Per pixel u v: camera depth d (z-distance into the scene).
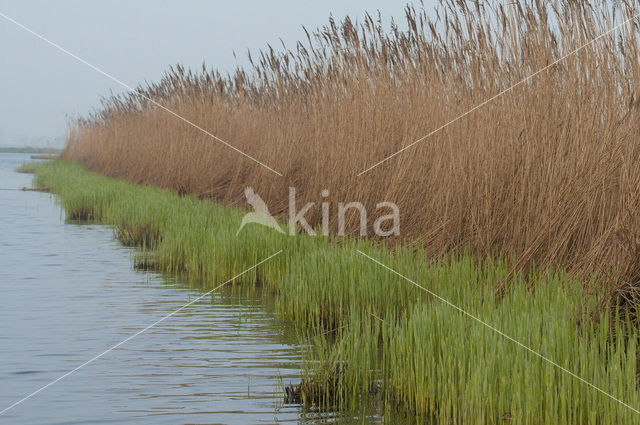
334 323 8.24
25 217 19.66
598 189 7.68
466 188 9.53
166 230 14.07
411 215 10.91
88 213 19.97
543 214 8.01
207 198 18.34
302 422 5.36
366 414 5.55
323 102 13.77
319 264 9.22
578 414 4.78
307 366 6.55
